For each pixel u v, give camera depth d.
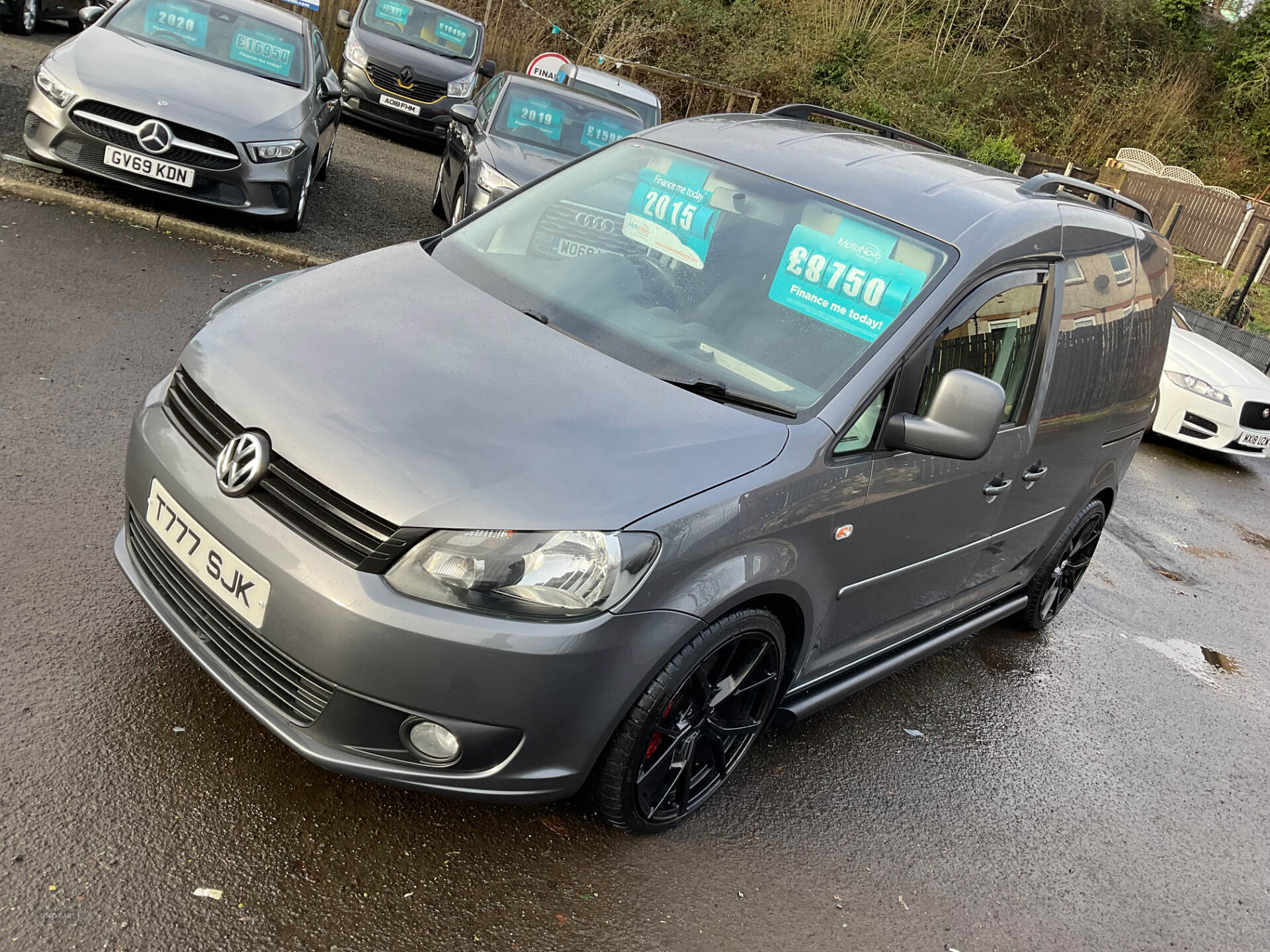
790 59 22.97
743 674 2.98
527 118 9.28
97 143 6.73
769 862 3.13
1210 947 3.44
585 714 2.50
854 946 2.92
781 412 2.94
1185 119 29.97
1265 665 6.02
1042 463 4.17
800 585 2.94
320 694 2.41
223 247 7.10
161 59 7.35
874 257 3.28
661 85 21.36
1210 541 8.02
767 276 3.30
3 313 5.08
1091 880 3.59
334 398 2.55
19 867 2.30
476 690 2.37
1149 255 4.91
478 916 2.57
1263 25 31.56
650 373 2.98
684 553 2.54
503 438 2.54
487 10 20.02
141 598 3.06
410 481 2.39
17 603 3.11
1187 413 10.26
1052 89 29.05
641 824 2.94
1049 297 3.82
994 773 4.07
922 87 25.05
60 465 3.92
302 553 2.38
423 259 3.45
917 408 3.18
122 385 4.72
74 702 2.81
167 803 2.59
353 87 13.63
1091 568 6.71
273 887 2.46
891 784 3.75
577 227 3.59
